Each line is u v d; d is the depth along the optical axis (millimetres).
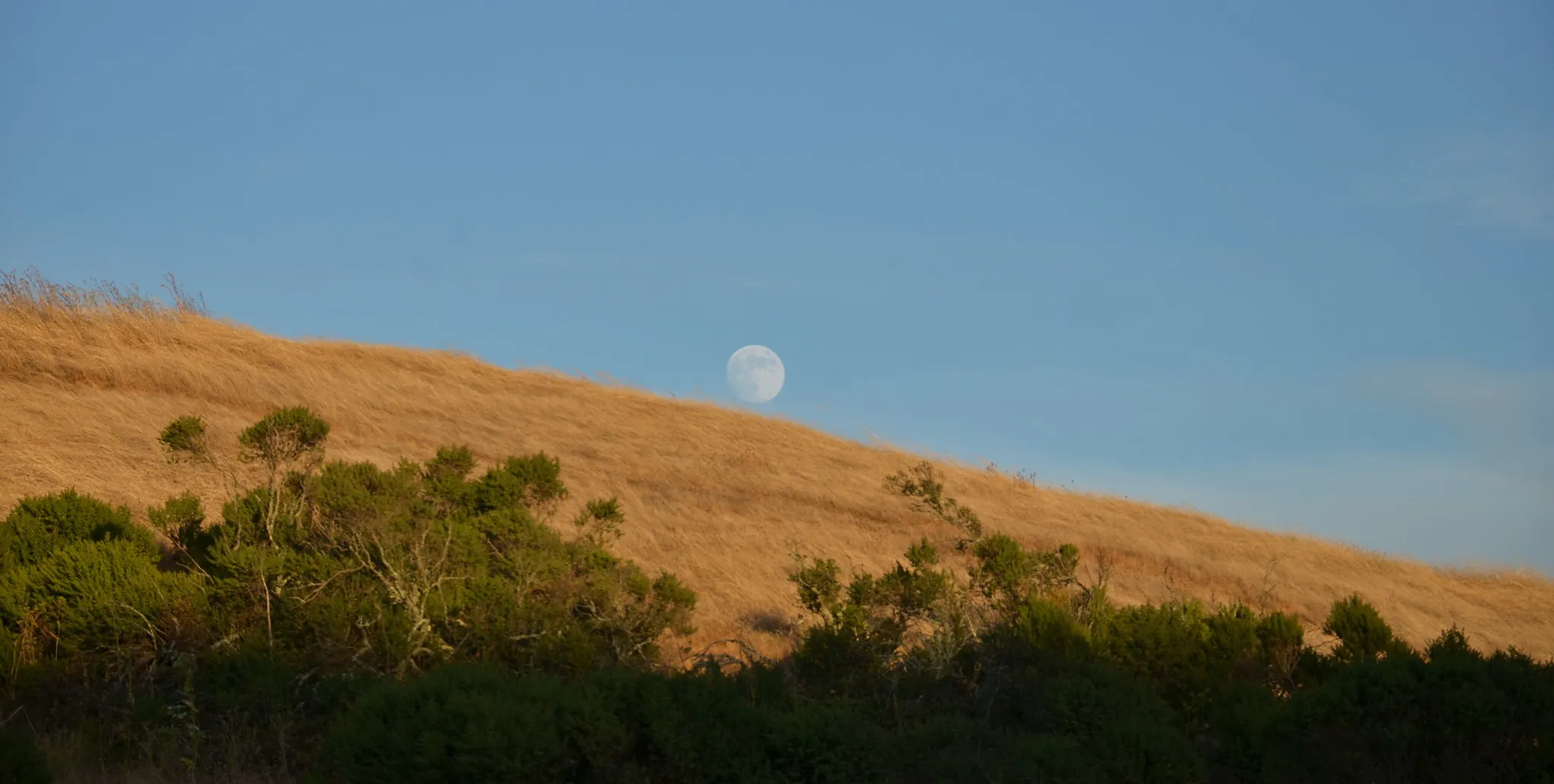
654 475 54250
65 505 29484
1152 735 19469
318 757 19172
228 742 20266
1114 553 53281
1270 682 27312
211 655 22922
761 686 21812
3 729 17406
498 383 69938
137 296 63969
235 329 67812
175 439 30219
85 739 20422
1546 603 60219
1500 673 20000
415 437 53781
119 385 51250
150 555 27953
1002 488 65875
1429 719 19781
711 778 17375
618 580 26984
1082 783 17938
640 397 73188
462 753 16203
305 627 23859
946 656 24516
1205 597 48375
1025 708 22141
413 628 23828
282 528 26984
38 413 44500
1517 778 19250
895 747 18625
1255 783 20281
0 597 24000
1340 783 19719
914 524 52812
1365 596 52969
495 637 24359
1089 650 25359
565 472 51531
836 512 53188
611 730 16984
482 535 27875
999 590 29219
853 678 24281
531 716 16594
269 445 28766
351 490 26734
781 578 40688
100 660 23438
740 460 59812
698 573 39938
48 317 58719
